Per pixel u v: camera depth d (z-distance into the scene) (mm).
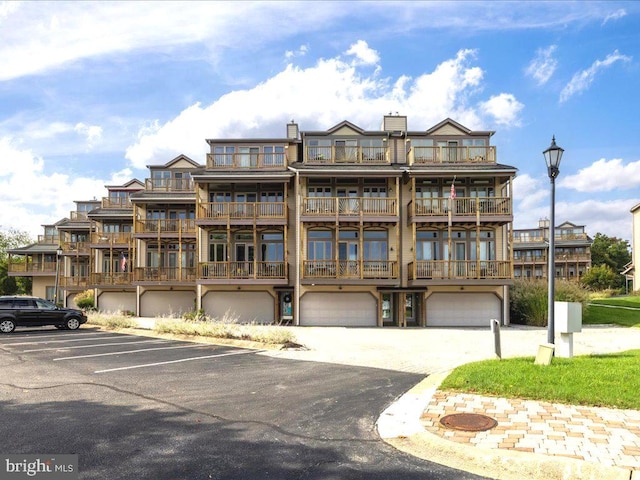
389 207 27234
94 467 5094
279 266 27984
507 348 15727
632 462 4977
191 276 33031
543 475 4961
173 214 35562
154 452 5562
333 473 5004
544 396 7566
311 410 7449
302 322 27688
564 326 11094
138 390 8891
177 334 18594
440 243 28453
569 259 62750
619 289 53531
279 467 5145
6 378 10039
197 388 9062
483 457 5266
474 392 8164
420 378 9984
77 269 44750
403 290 27438
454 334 21531
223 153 28906
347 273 26906
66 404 7820
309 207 27438
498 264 26906
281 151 29922
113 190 40594
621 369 9258
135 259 34719
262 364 11914
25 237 72375
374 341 18000
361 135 29672
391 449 5746
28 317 21734
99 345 15961
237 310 28812
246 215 27906
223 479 4809
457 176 27594
